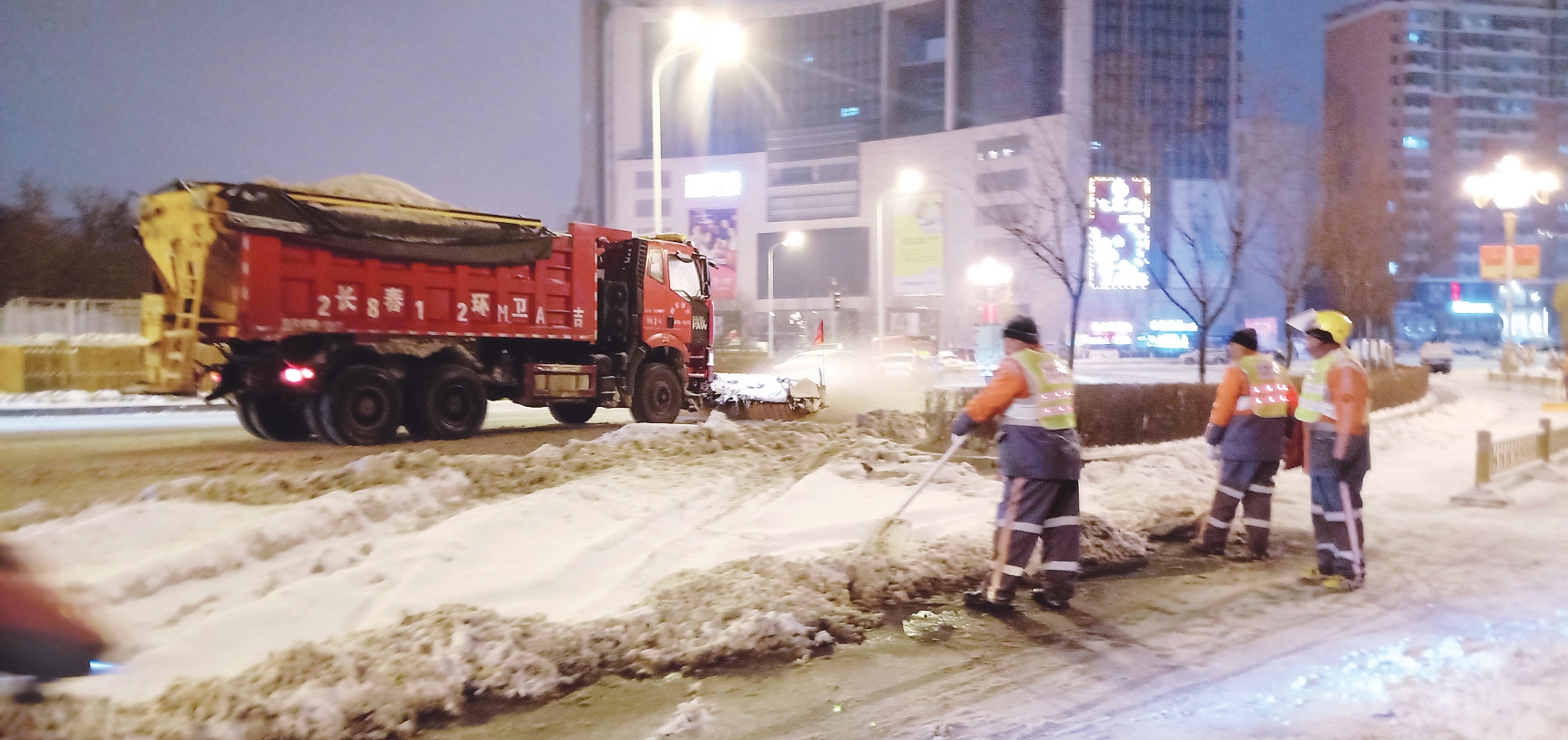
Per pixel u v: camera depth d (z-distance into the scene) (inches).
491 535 255.3
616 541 260.5
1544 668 191.6
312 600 202.4
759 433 440.1
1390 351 1549.0
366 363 511.2
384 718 161.5
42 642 126.7
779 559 245.4
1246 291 3393.2
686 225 4411.9
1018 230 821.9
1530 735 156.7
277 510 268.4
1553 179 1201.4
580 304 595.2
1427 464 553.0
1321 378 273.3
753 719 170.2
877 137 4402.1
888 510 312.0
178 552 220.5
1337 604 247.4
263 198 467.5
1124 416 494.0
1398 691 179.9
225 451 486.9
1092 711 173.2
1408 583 271.4
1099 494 370.6
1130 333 3334.2
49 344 895.1
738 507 306.7
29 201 1444.4
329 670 168.1
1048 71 3742.6
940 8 4173.2
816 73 4557.1
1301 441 302.5
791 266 4269.2
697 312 674.2
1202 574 282.4
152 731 145.8
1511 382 1449.3
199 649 179.3
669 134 4724.4
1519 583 269.1
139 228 488.4
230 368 492.1
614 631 199.6
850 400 922.7
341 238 488.4
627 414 794.8
